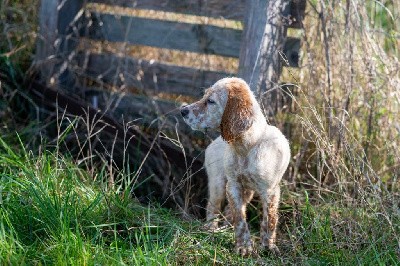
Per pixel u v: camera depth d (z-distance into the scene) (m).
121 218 4.39
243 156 4.20
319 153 4.84
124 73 5.77
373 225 4.22
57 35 5.73
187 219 4.62
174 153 5.22
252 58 4.89
